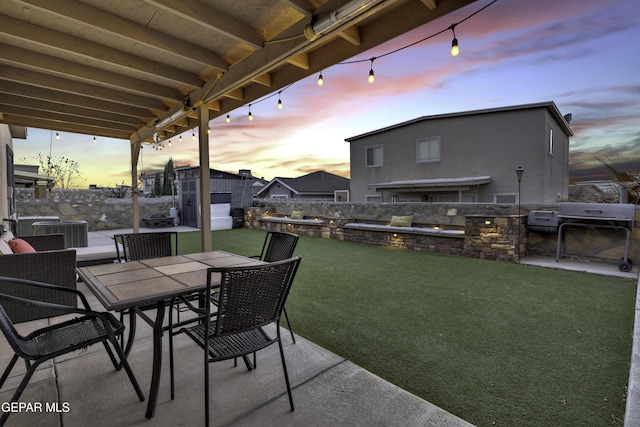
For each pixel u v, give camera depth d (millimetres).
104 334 1713
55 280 2748
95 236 8992
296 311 3043
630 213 4215
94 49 3020
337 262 5207
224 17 2613
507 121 9383
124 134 6797
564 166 11492
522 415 1592
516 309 3041
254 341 1715
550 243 5309
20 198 9828
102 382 1897
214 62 3285
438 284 3914
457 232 5848
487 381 1889
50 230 5391
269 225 10023
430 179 10750
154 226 11508
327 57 3160
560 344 2336
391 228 6633
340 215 8430
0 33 2543
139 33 2717
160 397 1754
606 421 1540
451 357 2170
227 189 12750
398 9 2584
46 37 2744
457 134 10141
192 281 1857
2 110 4750
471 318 2838
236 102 4434
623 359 2121
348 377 1925
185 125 5746
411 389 1822
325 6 2359
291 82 3562
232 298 1521
